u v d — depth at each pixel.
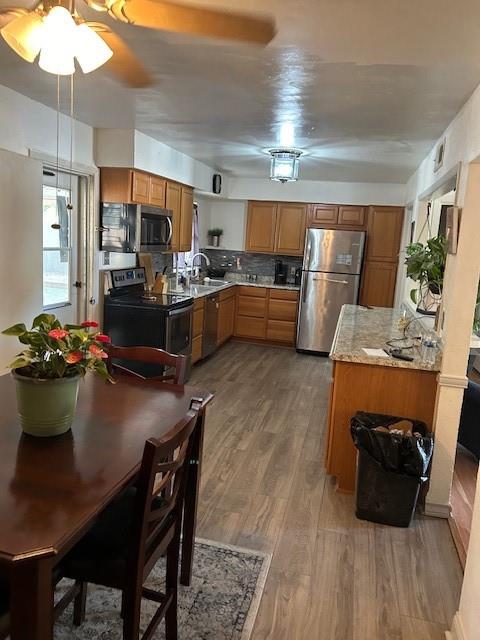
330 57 2.21
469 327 2.65
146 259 5.29
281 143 4.27
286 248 7.14
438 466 2.75
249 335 7.18
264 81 2.61
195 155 5.24
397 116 3.12
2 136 3.04
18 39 1.74
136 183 4.27
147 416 1.83
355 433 2.64
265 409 4.42
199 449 2.03
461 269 2.62
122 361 4.57
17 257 3.14
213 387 5.01
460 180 2.80
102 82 2.80
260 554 2.36
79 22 1.75
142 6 1.79
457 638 1.84
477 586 1.73
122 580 1.48
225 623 1.93
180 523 1.80
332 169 5.63
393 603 2.10
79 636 1.83
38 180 3.28
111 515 1.68
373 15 1.78
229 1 1.72
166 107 3.28
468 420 3.53
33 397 1.54
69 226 4.05
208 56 2.28
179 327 4.78
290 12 1.79
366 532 2.60
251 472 3.20
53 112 3.51
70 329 1.60
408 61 2.21
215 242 7.50
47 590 1.15
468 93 2.58
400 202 6.56
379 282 6.75
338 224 6.88
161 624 1.94
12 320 3.14
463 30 1.86
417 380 2.85
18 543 1.08
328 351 6.69
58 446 1.55
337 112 3.13
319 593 2.13
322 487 3.05
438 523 2.72
